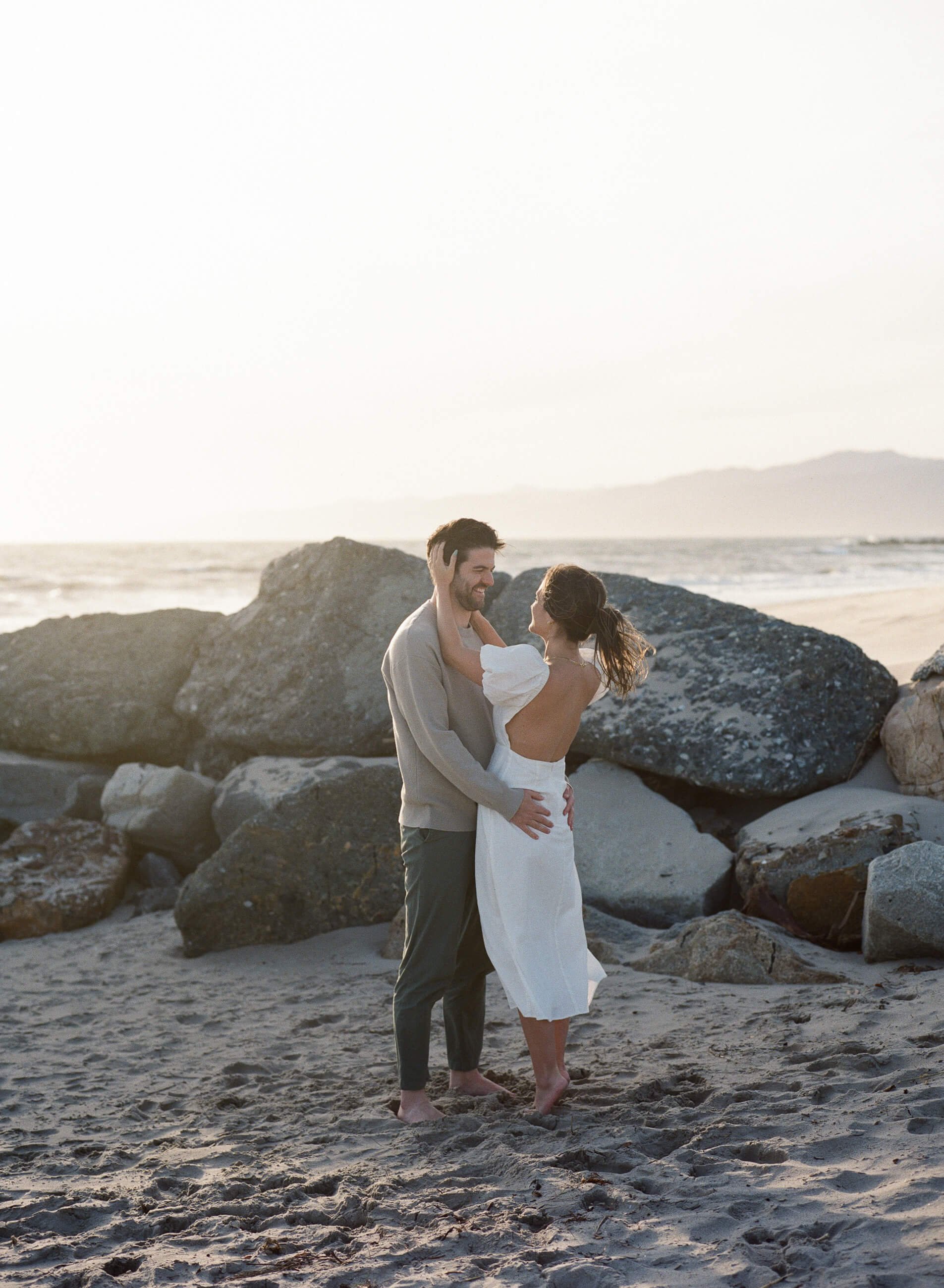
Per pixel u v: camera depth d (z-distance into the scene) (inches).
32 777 332.5
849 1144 116.5
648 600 326.3
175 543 5088.6
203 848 303.0
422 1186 118.5
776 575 1636.3
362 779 250.1
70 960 243.3
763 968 196.7
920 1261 87.4
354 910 246.1
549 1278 91.7
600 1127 132.0
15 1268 102.3
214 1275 98.0
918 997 173.2
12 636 362.0
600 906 247.6
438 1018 192.7
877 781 273.4
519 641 315.3
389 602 330.0
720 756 273.0
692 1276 90.4
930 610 591.2
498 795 138.5
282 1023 194.2
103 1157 136.1
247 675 331.0
